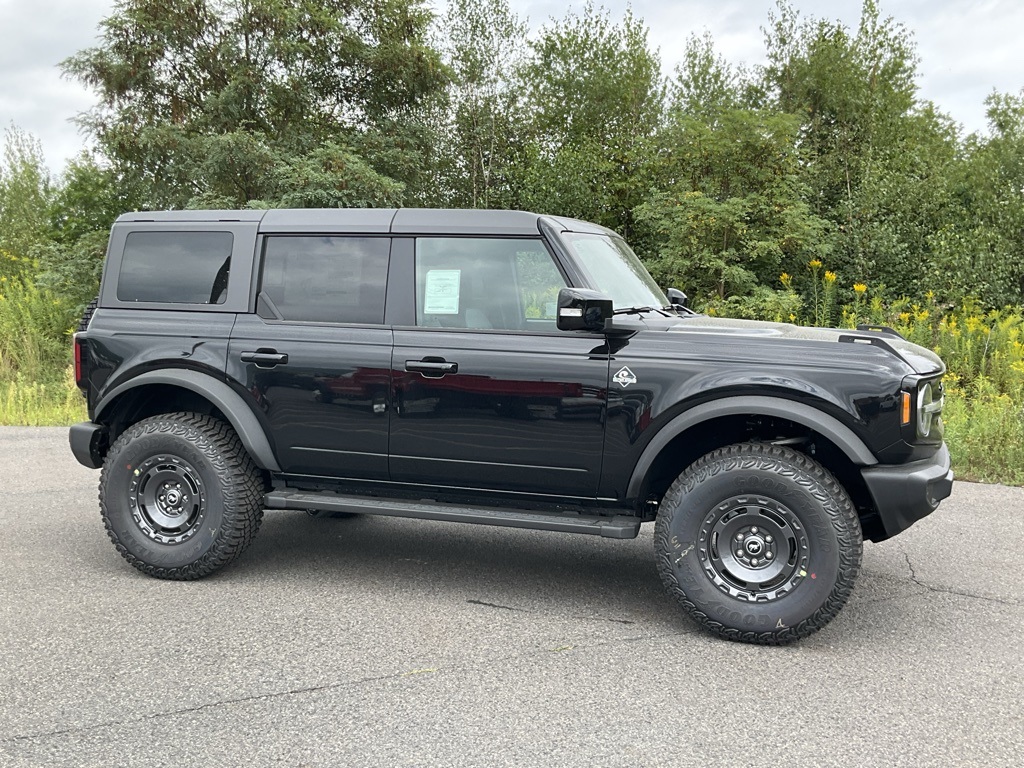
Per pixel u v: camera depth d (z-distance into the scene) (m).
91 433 4.92
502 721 3.12
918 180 16.48
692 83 21.11
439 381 4.34
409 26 20.78
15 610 4.25
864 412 3.82
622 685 3.46
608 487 4.20
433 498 4.55
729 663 3.70
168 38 19.36
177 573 4.70
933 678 3.56
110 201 22.56
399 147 20.45
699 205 14.71
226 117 19.11
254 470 4.74
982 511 6.41
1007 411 8.80
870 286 15.59
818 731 3.07
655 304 4.76
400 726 3.08
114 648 3.78
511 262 4.36
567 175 18.56
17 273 24.22
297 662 3.65
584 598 4.56
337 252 4.63
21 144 28.33
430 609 4.35
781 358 3.94
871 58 19.47
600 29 21.86
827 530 3.77
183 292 4.84
